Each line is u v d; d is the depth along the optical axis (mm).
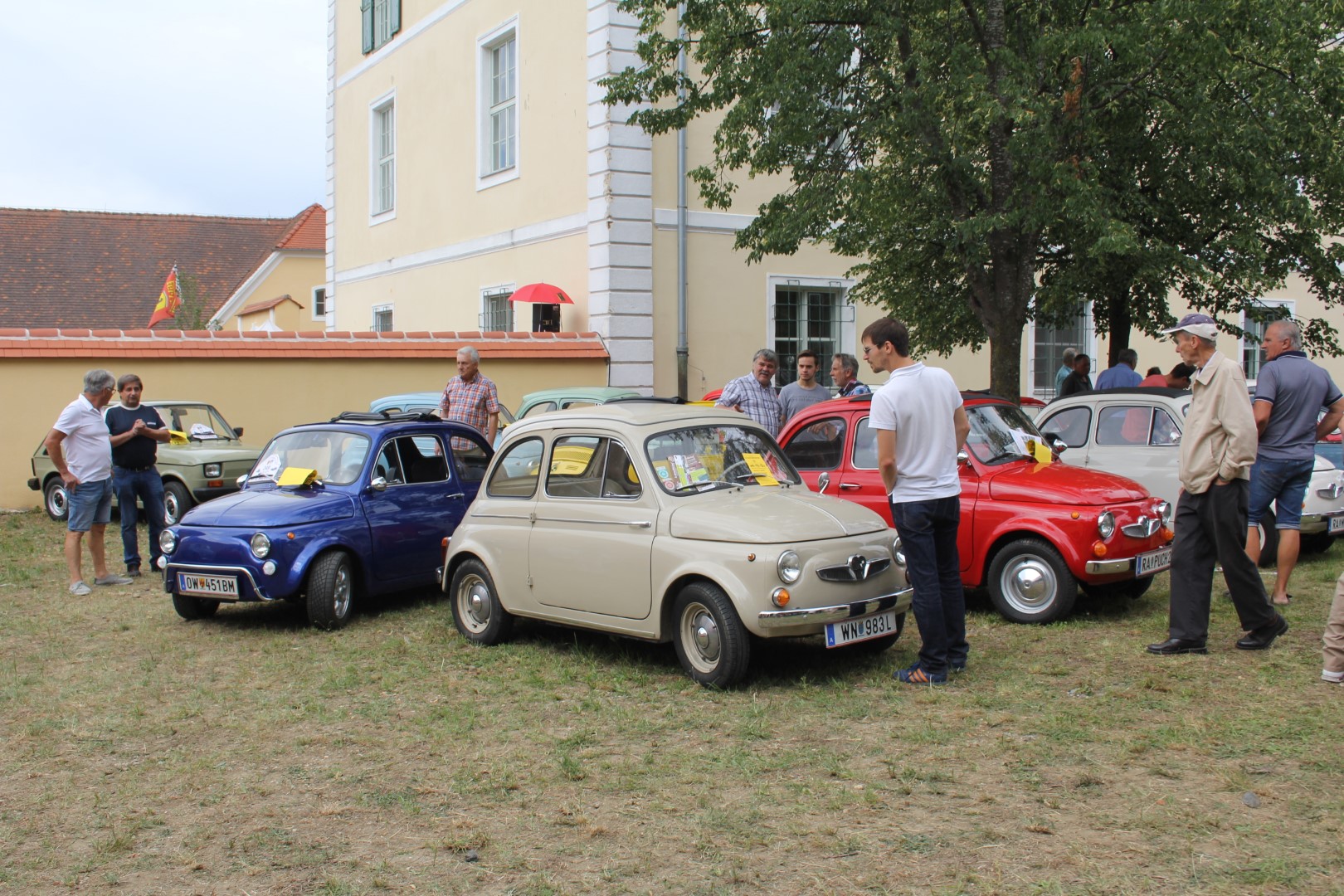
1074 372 13695
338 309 25422
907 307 13773
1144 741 5184
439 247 20906
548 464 7207
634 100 12289
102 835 4602
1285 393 7449
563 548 6930
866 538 6379
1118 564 7254
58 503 13648
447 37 20328
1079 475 7816
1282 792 4559
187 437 13445
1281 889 3762
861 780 4898
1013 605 7605
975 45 11383
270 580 7863
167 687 6742
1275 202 11430
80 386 14594
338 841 4473
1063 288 12352
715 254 16844
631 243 16234
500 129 19234
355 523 8336
